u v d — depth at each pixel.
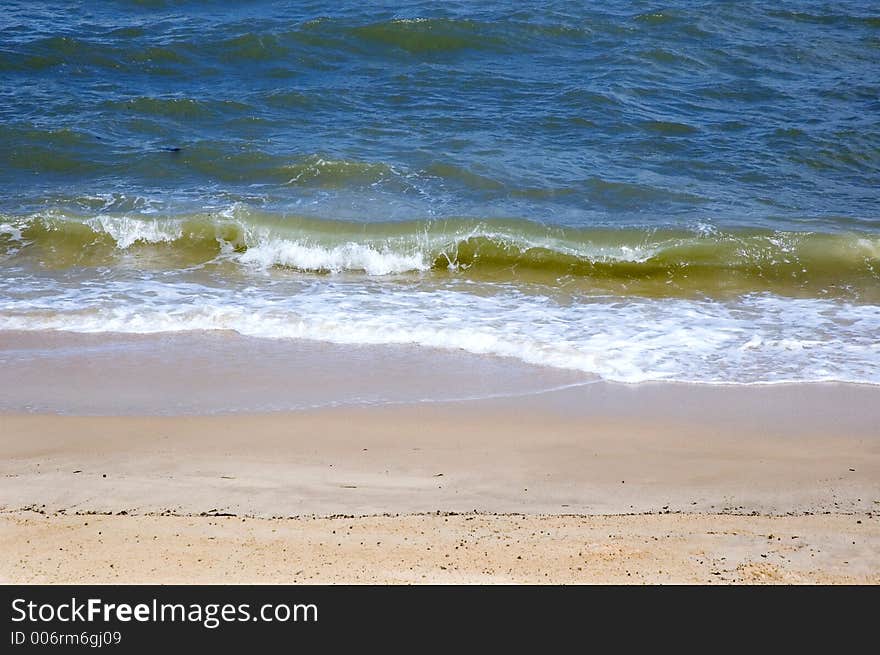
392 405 16.92
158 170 31.02
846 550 11.00
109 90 38.28
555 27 44.00
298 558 10.66
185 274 24.56
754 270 24.38
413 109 35.97
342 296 23.02
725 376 18.25
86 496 12.84
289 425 15.95
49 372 18.48
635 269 24.56
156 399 17.17
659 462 14.45
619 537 11.38
